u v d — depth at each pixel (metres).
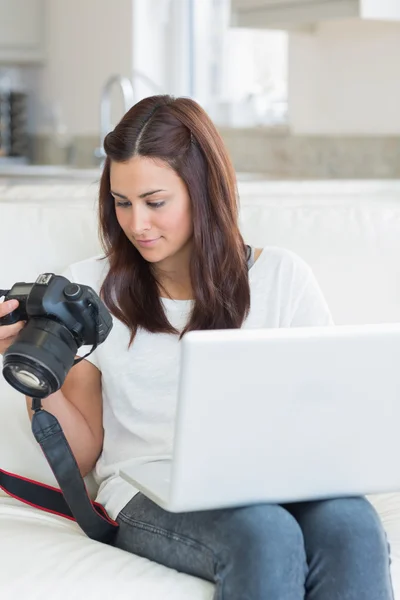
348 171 4.70
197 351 1.56
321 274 2.56
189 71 5.77
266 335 1.59
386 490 1.80
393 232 2.63
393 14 4.07
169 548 1.85
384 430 1.73
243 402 1.62
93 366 2.20
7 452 2.26
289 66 5.05
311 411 1.66
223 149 2.15
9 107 6.38
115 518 2.03
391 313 2.59
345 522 1.74
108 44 5.74
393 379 1.68
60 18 6.16
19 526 2.00
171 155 2.06
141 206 2.07
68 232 2.44
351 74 4.64
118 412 2.18
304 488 1.74
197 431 1.62
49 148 6.32
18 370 1.74
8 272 2.38
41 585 1.72
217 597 1.70
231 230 2.16
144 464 2.01
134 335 2.16
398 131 4.39
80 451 2.21
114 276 2.18
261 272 2.24
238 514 1.74
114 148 2.06
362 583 1.71
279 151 5.13
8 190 2.90
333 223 2.61
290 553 1.68
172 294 2.22
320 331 1.62
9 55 6.26
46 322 1.77
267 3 4.45
